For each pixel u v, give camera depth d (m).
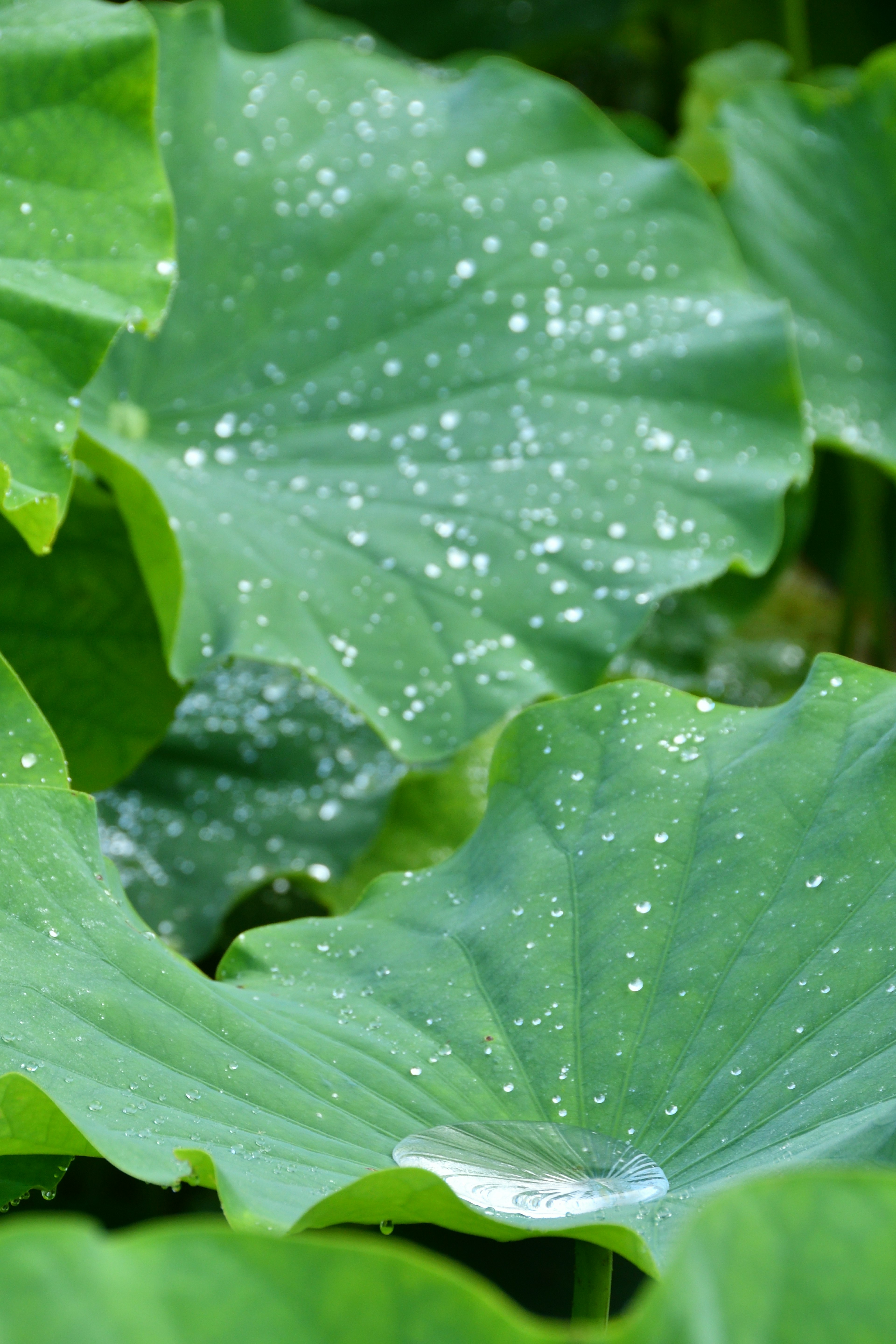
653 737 2.24
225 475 2.45
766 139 3.69
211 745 2.83
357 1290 1.87
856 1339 1.86
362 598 2.38
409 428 2.49
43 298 2.24
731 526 2.45
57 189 2.27
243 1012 2.13
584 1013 2.14
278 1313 1.86
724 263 2.78
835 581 5.60
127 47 2.28
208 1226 1.87
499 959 2.17
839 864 2.15
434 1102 2.11
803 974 2.12
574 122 2.85
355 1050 2.13
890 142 3.78
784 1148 2.05
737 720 2.24
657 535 2.43
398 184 2.68
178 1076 2.08
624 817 2.21
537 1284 2.56
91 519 2.46
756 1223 1.87
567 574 2.41
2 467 2.19
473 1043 2.14
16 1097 2.02
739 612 4.17
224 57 2.71
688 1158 2.08
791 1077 2.09
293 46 3.36
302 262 2.57
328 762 2.85
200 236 2.52
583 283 2.65
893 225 3.74
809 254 3.62
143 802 2.71
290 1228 2.00
